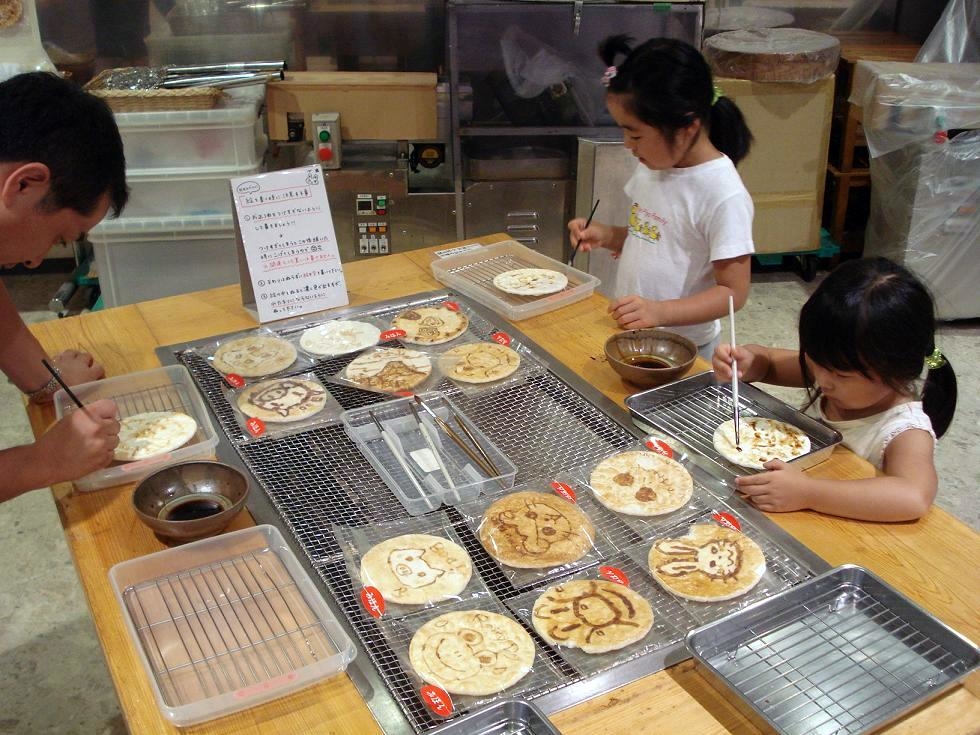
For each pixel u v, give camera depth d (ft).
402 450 4.91
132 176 10.32
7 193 4.17
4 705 7.15
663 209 6.95
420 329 6.26
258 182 6.30
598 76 11.17
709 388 5.58
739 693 3.33
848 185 13.67
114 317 6.66
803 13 14.20
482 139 11.49
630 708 3.42
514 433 5.12
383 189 11.38
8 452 4.42
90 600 3.99
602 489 4.58
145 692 3.50
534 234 12.08
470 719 3.22
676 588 3.94
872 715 3.34
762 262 14.16
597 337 6.24
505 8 10.57
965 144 11.42
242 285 6.59
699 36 11.02
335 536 4.26
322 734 3.33
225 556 4.18
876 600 3.92
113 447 4.56
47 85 4.22
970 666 3.50
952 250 12.01
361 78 11.05
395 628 3.76
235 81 10.56
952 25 12.48
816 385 5.59
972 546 4.29
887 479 4.53
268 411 5.26
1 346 5.40
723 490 4.66
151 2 11.93
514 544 4.21
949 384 5.90
